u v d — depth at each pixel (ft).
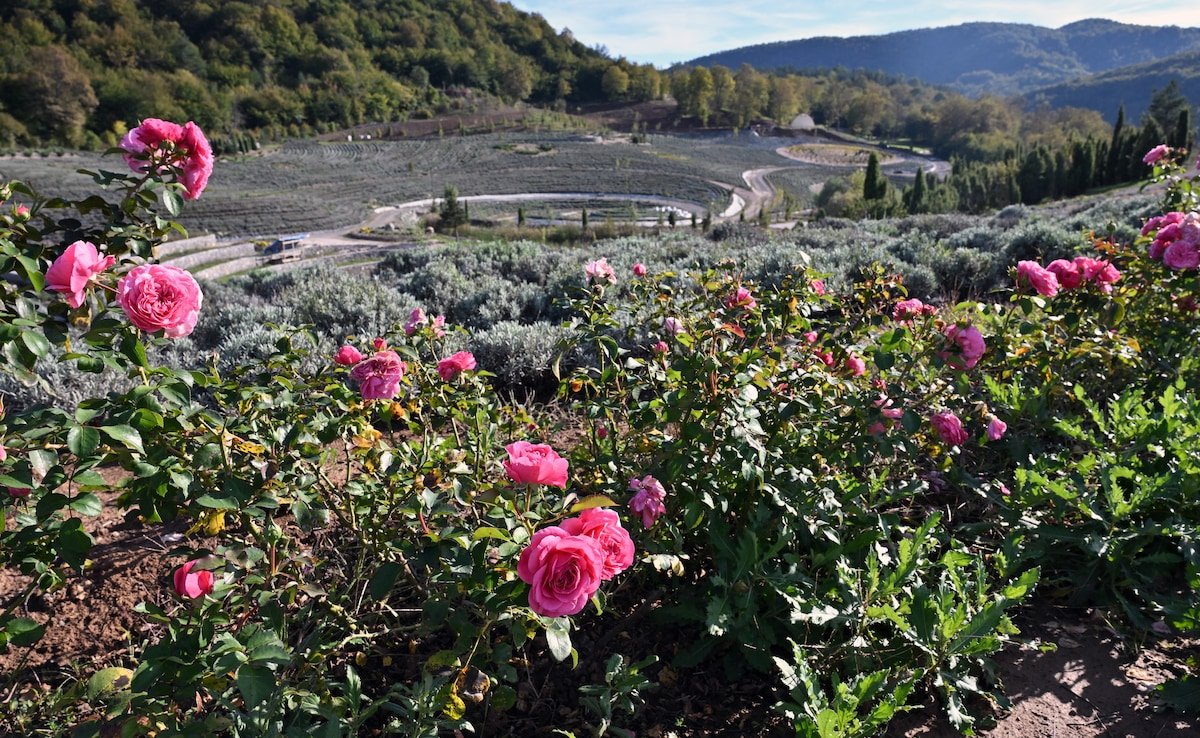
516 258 30.22
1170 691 6.50
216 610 5.28
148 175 5.92
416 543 6.52
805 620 6.59
